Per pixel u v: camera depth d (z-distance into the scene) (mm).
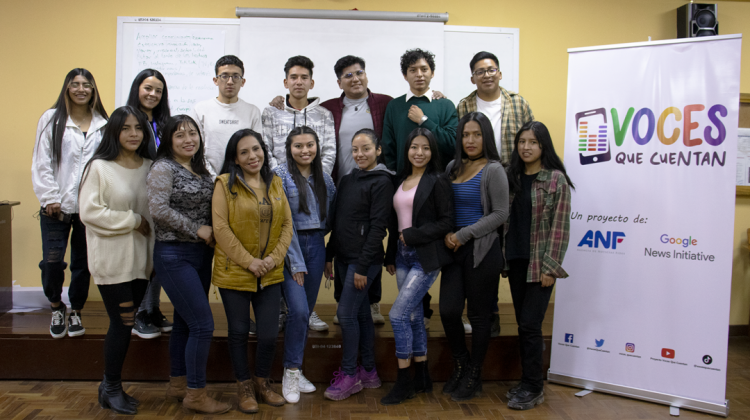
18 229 3432
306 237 2432
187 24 3479
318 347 2635
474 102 2906
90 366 2586
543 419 2234
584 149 2648
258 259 2188
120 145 2189
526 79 3666
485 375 2711
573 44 3686
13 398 2350
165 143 2191
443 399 2441
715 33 3557
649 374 2449
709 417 2283
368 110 2965
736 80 2328
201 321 2156
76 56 3439
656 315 2451
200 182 2211
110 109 3465
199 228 2166
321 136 2797
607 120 2592
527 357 2367
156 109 2650
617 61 2582
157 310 2646
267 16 3498
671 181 2447
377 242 2332
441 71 3590
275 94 3520
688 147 2416
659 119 2479
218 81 2752
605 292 2570
